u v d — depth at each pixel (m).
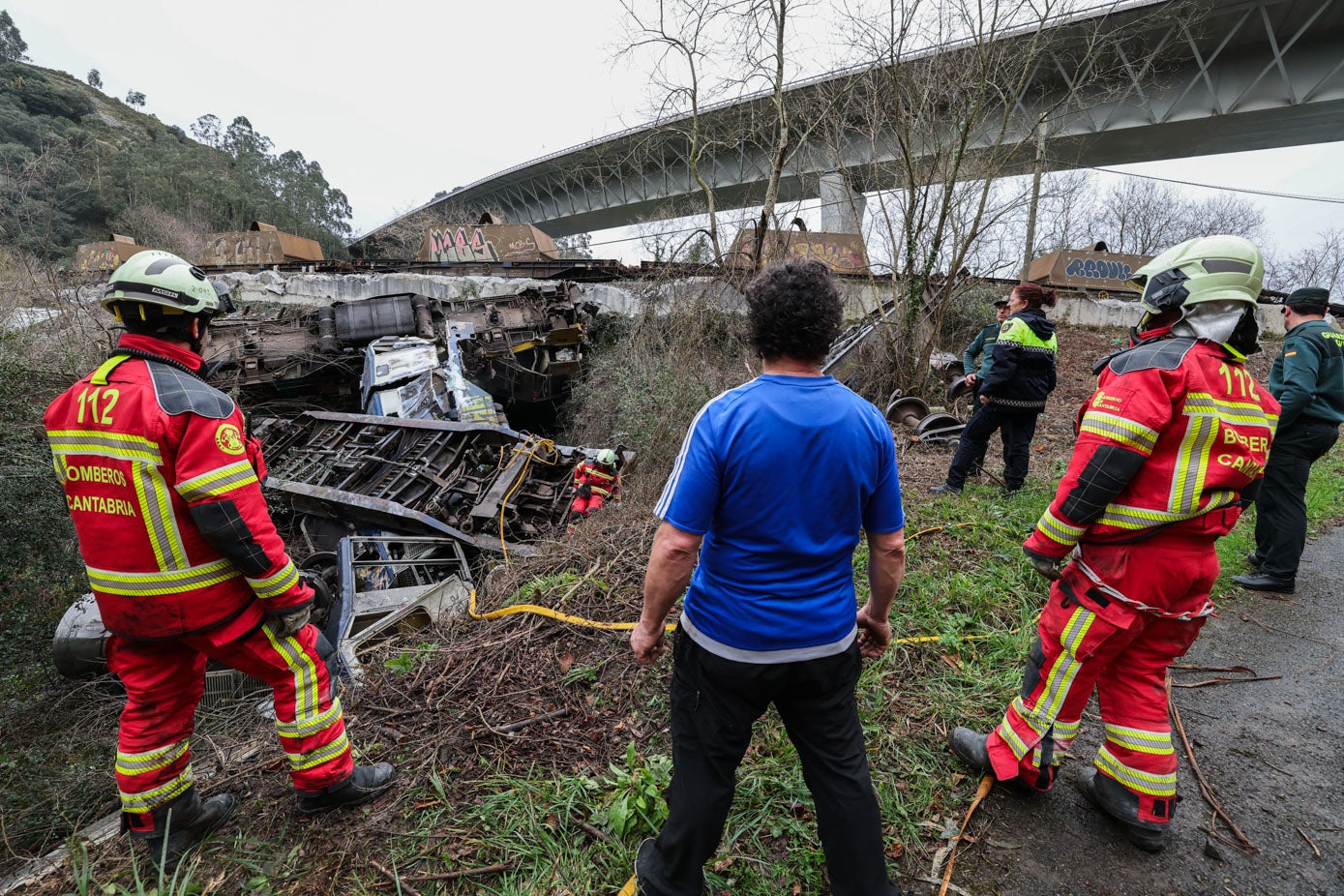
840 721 1.61
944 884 1.98
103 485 1.91
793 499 1.46
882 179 10.13
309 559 5.56
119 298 1.95
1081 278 16.33
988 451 7.33
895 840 2.14
